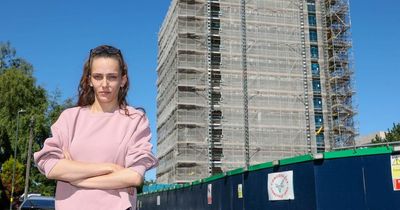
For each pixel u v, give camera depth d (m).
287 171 14.94
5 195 49.75
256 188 16.62
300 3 76.06
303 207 14.07
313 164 13.86
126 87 2.19
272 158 69.00
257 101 70.62
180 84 68.69
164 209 29.92
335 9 77.56
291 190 14.68
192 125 67.81
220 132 68.50
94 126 2.01
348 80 74.81
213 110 68.81
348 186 13.29
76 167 1.86
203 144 67.19
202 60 70.31
